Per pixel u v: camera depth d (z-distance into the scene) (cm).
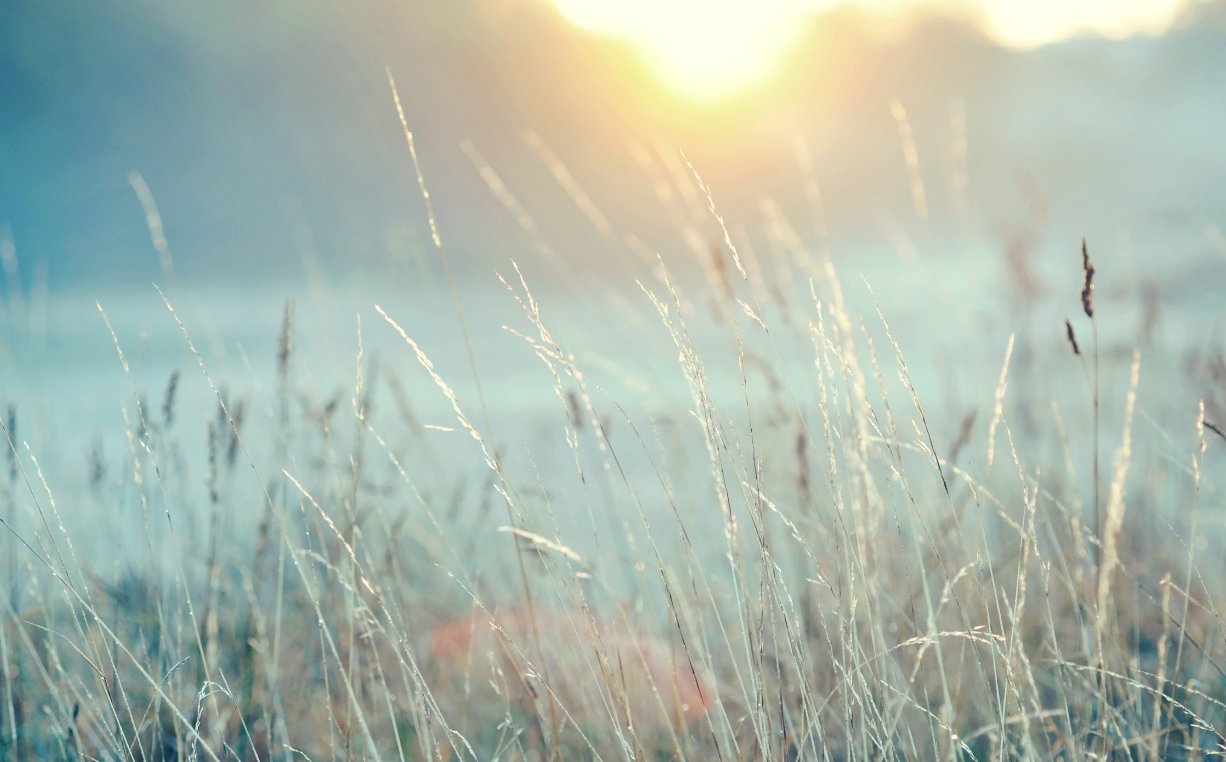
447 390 237
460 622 267
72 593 246
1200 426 245
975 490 240
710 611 259
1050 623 237
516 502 240
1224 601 265
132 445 251
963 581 253
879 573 252
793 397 250
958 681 247
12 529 247
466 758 252
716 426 239
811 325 243
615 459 239
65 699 246
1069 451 261
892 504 240
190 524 266
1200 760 243
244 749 251
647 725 251
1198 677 254
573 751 252
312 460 265
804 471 255
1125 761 241
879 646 241
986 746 248
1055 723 250
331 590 255
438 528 248
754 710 237
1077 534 248
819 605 246
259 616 251
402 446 296
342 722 250
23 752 249
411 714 246
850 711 241
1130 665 245
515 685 260
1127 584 267
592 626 239
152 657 260
